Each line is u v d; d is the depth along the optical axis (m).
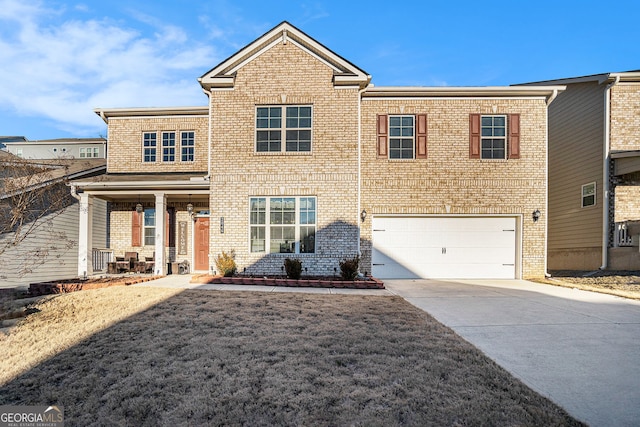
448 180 13.05
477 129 13.08
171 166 14.41
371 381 4.06
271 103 12.11
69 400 3.75
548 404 3.57
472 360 4.66
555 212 17.33
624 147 14.09
